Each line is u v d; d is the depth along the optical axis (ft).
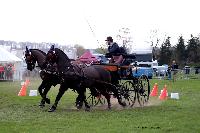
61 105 57.16
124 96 55.06
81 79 50.16
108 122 39.91
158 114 46.50
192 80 142.10
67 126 37.27
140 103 58.44
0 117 43.52
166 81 134.31
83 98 50.96
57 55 49.96
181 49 301.02
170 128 36.24
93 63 56.70
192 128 36.60
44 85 53.98
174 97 69.82
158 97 71.97
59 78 50.31
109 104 53.52
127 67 55.47
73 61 55.11
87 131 34.42
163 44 301.02
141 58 165.27
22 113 47.19
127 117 43.93
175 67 150.00
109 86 53.42
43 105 54.24
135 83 57.00
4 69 129.29
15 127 36.47
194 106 55.77
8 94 75.41
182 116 44.68
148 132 34.17
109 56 56.24
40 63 53.52
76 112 48.49
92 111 49.85
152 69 160.66
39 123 39.09
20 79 132.98
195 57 298.56
